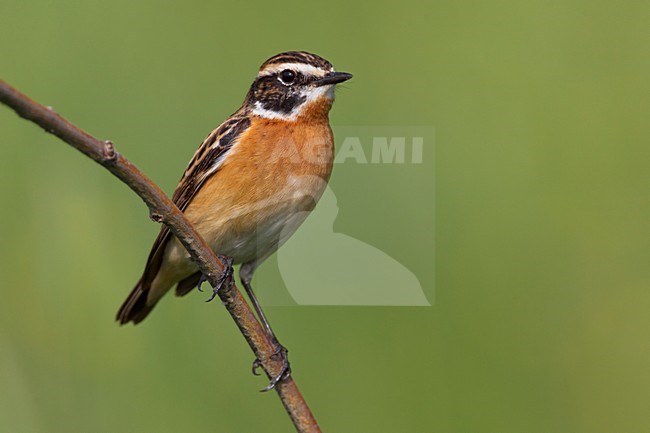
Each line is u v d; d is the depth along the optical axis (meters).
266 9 14.72
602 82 15.16
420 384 12.53
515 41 15.27
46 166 13.19
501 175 14.35
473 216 13.99
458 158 14.34
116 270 12.58
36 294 12.45
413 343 12.59
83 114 13.95
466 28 15.18
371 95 14.69
